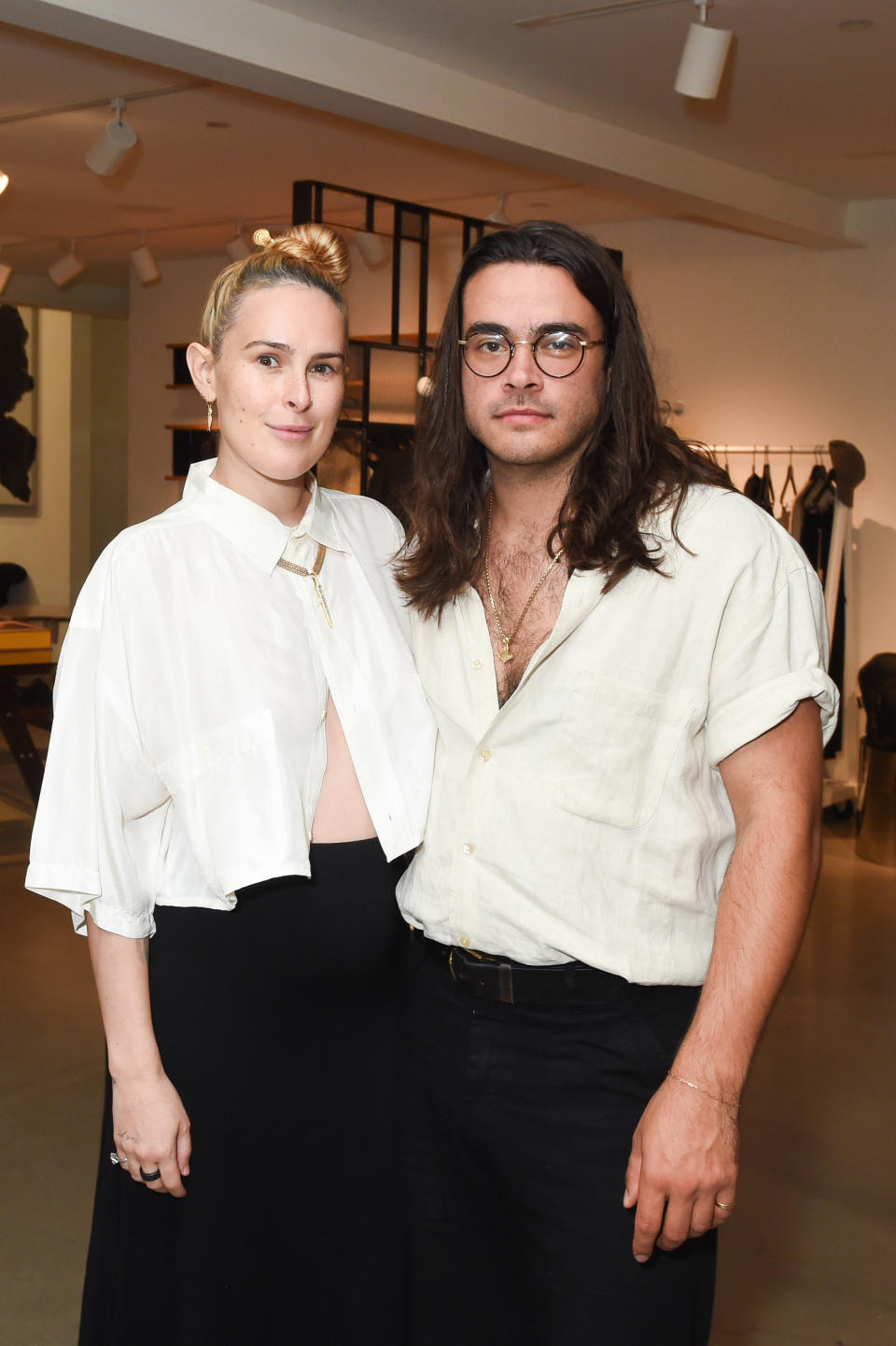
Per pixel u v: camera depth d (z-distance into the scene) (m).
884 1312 2.59
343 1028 1.69
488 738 1.57
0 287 8.12
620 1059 1.55
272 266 1.53
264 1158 1.67
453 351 1.68
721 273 7.35
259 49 4.08
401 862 1.72
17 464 11.05
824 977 4.54
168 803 1.60
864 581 6.95
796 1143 3.30
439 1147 1.70
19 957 4.54
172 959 1.62
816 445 7.09
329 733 1.65
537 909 1.54
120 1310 1.67
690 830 1.53
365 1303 1.76
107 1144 1.69
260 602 1.60
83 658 1.55
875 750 6.11
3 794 6.85
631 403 1.58
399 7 4.07
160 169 6.55
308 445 1.56
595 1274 1.56
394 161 6.27
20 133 5.90
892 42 4.26
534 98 5.00
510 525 1.64
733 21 4.11
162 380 9.98
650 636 1.51
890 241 6.71
